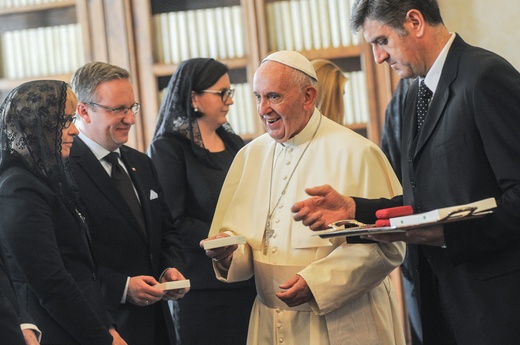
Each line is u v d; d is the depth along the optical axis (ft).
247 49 20.80
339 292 10.71
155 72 20.86
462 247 9.12
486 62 9.29
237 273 11.66
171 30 21.01
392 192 11.39
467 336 9.46
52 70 21.33
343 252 10.88
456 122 9.41
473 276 9.36
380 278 10.99
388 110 15.49
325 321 11.02
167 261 12.85
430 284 10.30
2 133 10.71
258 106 11.45
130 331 11.99
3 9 21.31
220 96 14.88
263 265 11.42
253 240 11.63
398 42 9.72
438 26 9.75
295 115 11.35
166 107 14.90
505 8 19.69
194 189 14.46
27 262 10.27
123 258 12.25
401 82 15.30
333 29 20.61
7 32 21.45
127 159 12.94
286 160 11.71
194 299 14.32
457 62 9.54
